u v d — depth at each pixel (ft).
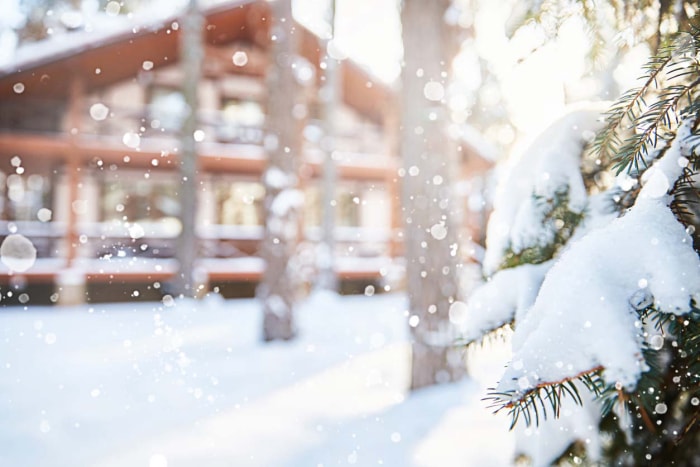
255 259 43.21
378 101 50.19
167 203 46.03
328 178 41.22
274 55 25.34
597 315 2.44
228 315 30.86
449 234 15.57
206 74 47.78
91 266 35.86
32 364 18.99
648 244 2.56
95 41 35.99
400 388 15.58
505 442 9.93
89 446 11.71
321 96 41.14
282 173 24.82
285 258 24.13
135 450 11.43
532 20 4.03
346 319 29.45
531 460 4.35
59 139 37.37
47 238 38.27
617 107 3.42
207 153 41.24
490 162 42.45
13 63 35.65
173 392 15.43
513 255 4.16
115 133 43.01
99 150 38.58
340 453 10.66
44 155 40.81
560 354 2.48
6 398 15.20
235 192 49.32
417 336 15.14
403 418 12.46
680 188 2.87
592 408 3.95
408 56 16.26
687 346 2.77
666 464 3.63
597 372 2.56
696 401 3.22
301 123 26.09
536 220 4.05
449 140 16.02
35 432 12.59
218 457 10.90
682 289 2.38
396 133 45.80
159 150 39.88
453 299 15.26
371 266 45.06
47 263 36.17
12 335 24.49
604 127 3.64
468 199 29.60
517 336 2.88
